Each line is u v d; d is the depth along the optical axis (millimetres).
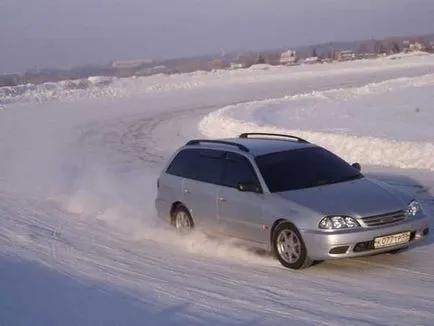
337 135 19016
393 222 7836
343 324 6020
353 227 7656
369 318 6172
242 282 7594
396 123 23875
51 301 6863
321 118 26875
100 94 51938
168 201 10203
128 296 7078
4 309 6574
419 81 44469
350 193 8195
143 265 8547
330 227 7652
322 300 6793
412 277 7477
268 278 7727
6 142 25359
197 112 36281
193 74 74062
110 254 9211
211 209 9266
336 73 70938
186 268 8344
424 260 8148
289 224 8039
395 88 40812
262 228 8430
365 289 7117
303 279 7617
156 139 24906
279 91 50500
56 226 11312
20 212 12719
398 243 7859
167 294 7152
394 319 6117
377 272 7754
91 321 6180
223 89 54812
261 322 6145
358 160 16922
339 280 7508
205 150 9750
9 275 7988
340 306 6570
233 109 31453
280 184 8516
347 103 33312
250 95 47812
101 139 25531
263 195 8461
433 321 6035
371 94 38000
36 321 6188
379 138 18031
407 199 8195
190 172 9852
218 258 8859
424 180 13914
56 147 23516
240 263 8539
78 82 59750
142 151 21688
